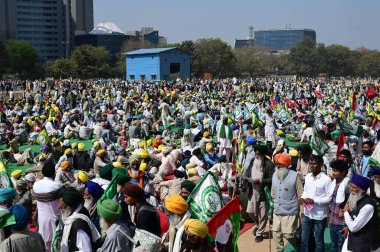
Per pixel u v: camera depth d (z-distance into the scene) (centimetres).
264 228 1040
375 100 3931
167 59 8931
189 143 2009
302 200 845
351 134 1352
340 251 819
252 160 1055
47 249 787
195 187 747
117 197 755
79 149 1558
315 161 835
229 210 683
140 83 6912
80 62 10225
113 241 623
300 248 902
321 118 2644
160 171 1313
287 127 2767
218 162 1454
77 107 3859
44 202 785
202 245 577
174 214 700
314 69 15162
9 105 3850
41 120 3017
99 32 18112
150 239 635
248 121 2561
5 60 11338
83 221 634
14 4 16112
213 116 3131
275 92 5700
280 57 17375
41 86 6084
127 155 1755
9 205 756
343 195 793
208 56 11869
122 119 3212
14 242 606
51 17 17488
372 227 686
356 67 15600
